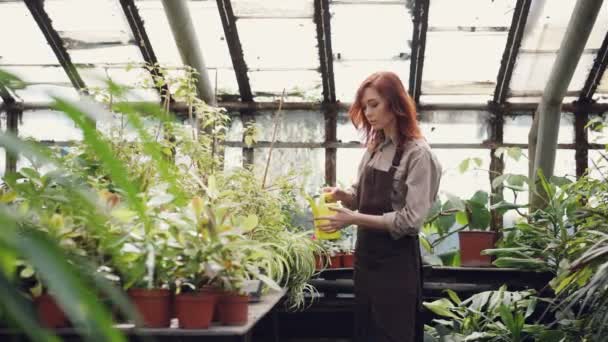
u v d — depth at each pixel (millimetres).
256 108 6887
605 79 6395
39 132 6977
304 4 5934
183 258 1662
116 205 1561
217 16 6098
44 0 5918
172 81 3146
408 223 2420
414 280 2551
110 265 1603
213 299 1672
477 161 5191
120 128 2451
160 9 5945
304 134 6922
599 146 6629
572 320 3154
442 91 6719
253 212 3096
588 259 2414
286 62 6523
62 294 340
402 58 6398
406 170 2533
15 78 422
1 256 375
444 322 3871
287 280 2789
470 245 4617
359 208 2699
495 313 3654
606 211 3584
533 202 5457
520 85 6562
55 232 1509
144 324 1640
